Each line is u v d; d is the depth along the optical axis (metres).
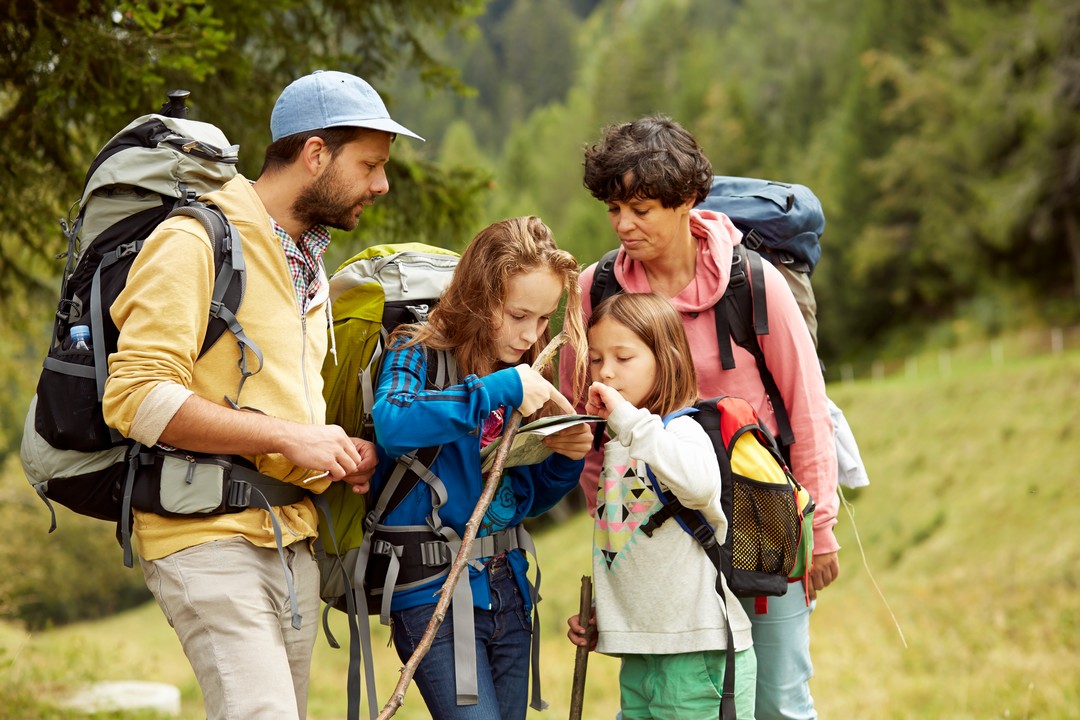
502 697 2.68
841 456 3.39
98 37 5.18
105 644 11.34
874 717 9.08
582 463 2.80
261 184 2.51
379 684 11.34
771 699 3.08
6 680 7.09
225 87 6.32
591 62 90.75
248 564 2.39
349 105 2.45
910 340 40.84
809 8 58.69
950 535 20.88
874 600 16.64
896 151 41.12
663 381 2.73
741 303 2.97
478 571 2.61
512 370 2.47
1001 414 25.50
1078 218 36.38
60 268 6.54
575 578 24.48
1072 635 12.12
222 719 2.32
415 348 2.56
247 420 2.27
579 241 47.62
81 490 2.37
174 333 2.24
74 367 2.31
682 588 2.61
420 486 2.57
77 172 5.96
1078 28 33.81
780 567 2.64
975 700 9.24
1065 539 18.19
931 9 44.75
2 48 5.53
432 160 7.54
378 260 2.73
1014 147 37.53
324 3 7.29
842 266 44.19
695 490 2.50
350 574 2.61
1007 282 38.72
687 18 81.88
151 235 2.32
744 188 3.32
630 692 2.77
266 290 2.38
